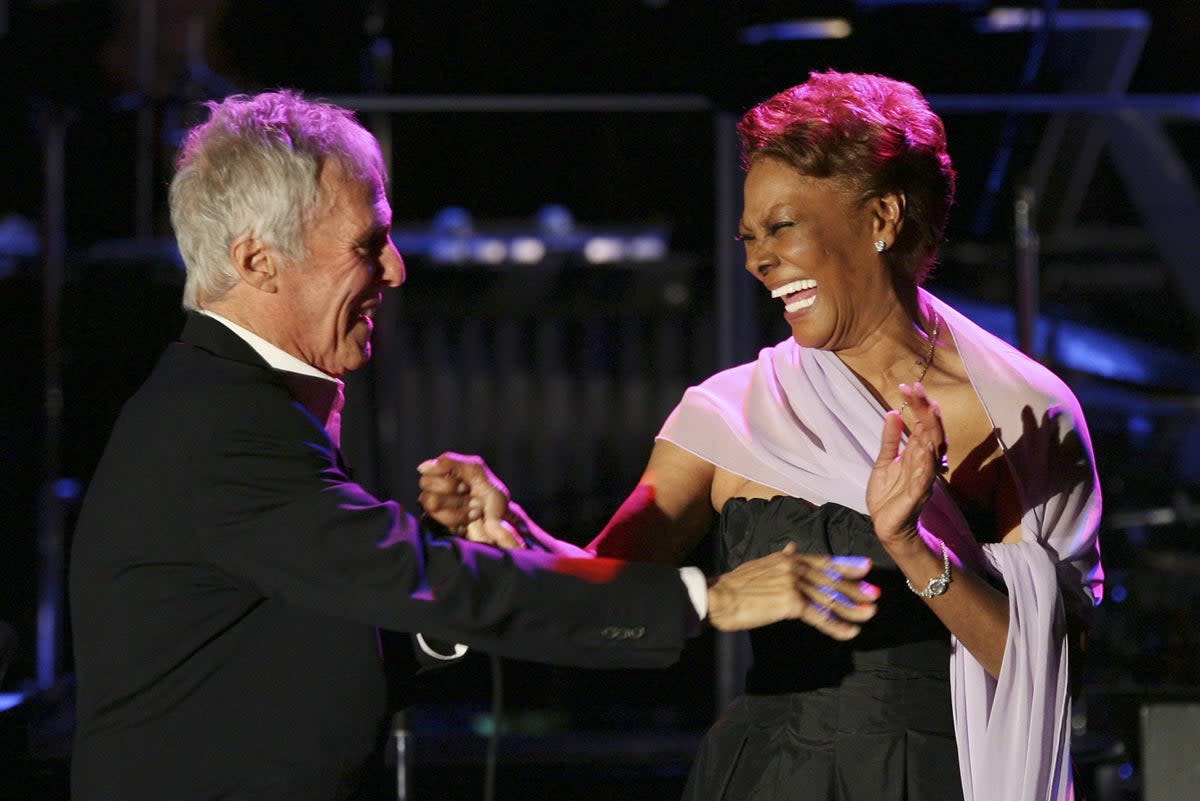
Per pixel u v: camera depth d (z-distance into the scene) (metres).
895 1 13.62
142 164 19.98
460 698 18.80
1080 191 22.86
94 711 6.95
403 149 27.16
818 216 7.82
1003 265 22.05
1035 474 7.95
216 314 7.29
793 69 14.09
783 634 8.04
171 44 18.47
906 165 7.87
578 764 15.77
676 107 15.29
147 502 6.85
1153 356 20.77
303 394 7.32
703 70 14.48
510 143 27.17
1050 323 20.73
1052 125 21.27
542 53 15.05
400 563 6.70
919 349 8.20
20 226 21.73
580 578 6.91
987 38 13.96
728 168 14.79
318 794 6.89
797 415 8.27
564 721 18.34
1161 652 16.44
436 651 7.66
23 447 19.34
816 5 13.75
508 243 26.05
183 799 6.79
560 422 28.62
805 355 8.33
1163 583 17.02
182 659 6.86
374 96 15.63
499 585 6.80
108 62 18.14
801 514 7.99
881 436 7.84
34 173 19.20
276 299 7.24
